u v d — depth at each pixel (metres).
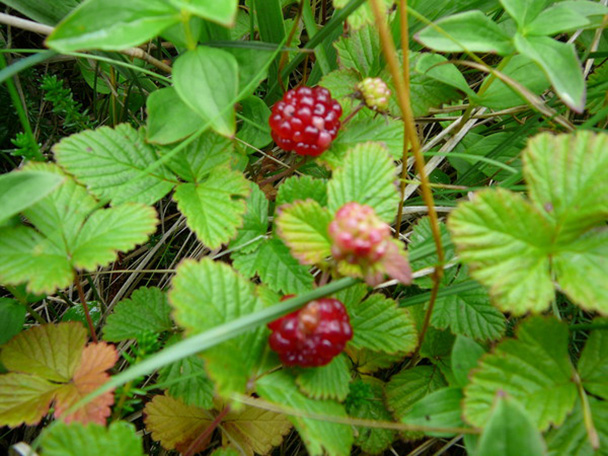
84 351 0.11
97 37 0.10
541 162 0.10
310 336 0.09
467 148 0.16
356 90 0.12
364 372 0.12
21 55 0.17
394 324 0.11
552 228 0.09
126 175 0.12
